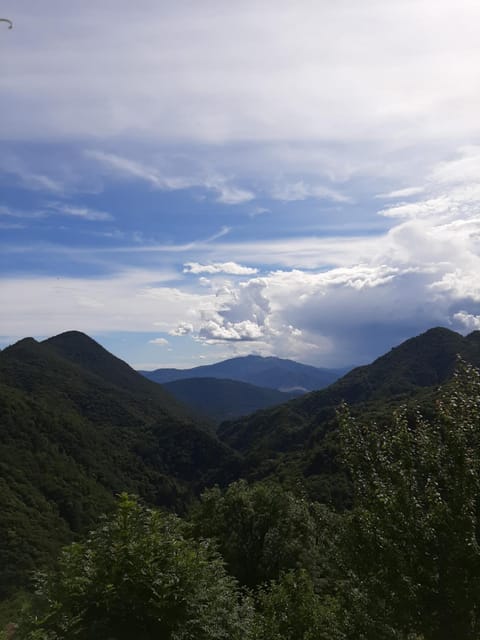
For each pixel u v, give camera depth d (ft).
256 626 31.86
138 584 25.55
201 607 26.35
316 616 34.24
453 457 20.38
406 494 21.07
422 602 20.13
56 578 26.04
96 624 24.34
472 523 19.20
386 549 20.86
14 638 23.21
